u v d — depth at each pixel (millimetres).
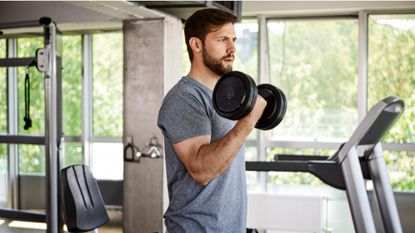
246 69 5812
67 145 6605
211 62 1774
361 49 5445
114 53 6473
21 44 6594
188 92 1739
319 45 5668
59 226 4738
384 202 3531
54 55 3518
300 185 5758
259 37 5684
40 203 6676
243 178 1827
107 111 6520
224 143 1621
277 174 5812
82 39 6496
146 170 4949
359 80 5488
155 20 4828
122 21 5008
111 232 5973
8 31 5727
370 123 3041
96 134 6566
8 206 6723
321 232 5367
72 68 6570
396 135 5465
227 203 1755
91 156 6594
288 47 5754
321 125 5723
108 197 6387
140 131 4934
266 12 5516
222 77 1674
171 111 1729
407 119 5445
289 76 5793
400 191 5438
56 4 5430
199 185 1739
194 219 1748
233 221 1780
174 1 4152
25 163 6707
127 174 5027
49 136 3523
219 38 1767
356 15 5484
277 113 1807
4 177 6730
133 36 4926
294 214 5414
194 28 1782
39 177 6672
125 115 4980
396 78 5465
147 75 4887
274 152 5762
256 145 5777
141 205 4992
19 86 6672
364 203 3221
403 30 5402
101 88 6531
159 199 4922
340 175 3344
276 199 5445
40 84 6602
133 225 5035
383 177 3539
